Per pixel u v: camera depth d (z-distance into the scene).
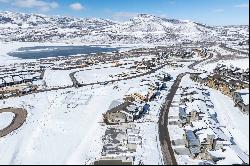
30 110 95.56
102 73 158.88
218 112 90.75
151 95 104.81
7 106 100.50
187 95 106.38
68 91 118.88
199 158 61.31
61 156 64.19
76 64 196.00
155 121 83.94
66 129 79.00
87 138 73.31
